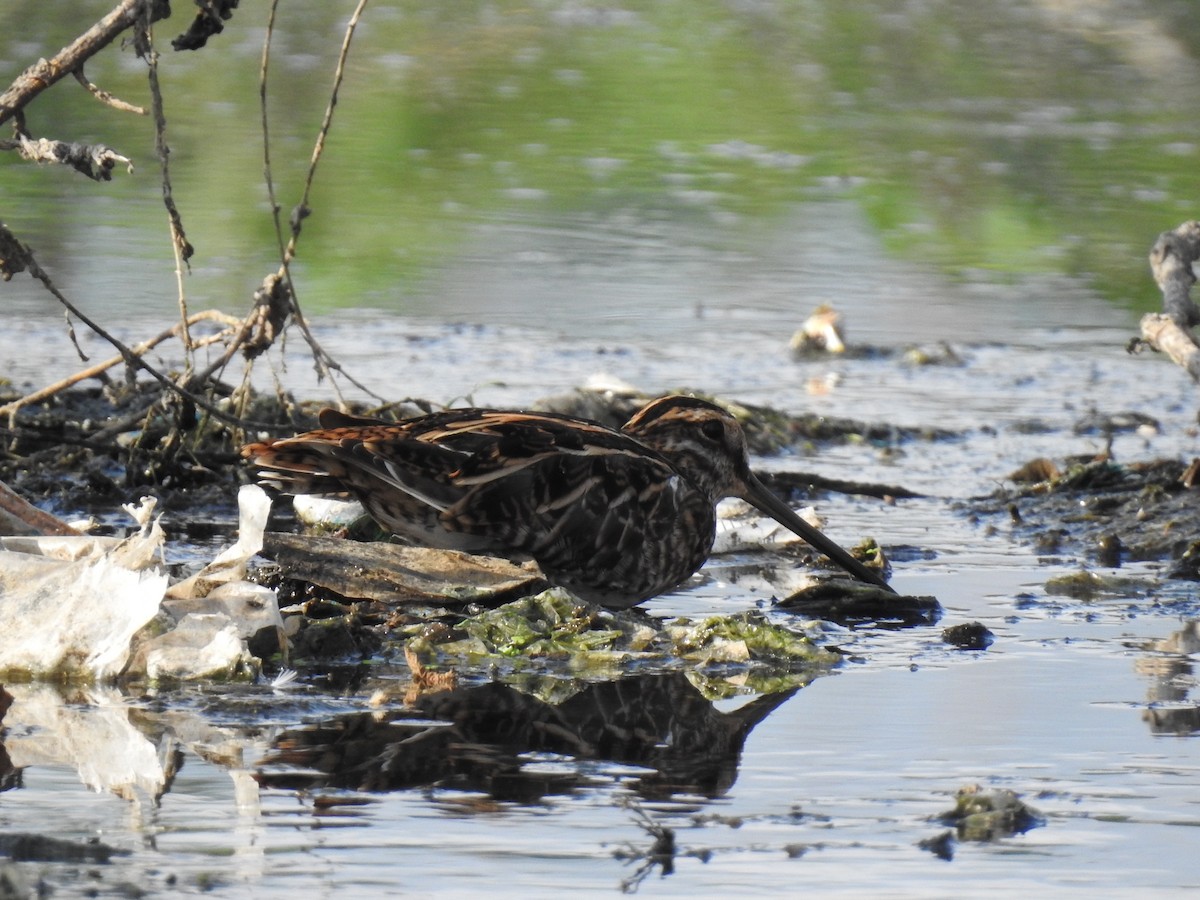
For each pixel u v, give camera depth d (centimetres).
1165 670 801
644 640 842
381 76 3334
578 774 630
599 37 3838
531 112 3084
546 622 853
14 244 987
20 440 1223
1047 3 4131
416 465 870
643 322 1856
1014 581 1009
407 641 830
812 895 516
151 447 1245
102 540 848
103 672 745
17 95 973
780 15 4119
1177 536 1116
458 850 544
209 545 1024
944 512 1208
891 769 643
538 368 1625
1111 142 2881
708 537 965
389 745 661
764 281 2062
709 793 611
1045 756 661
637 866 534
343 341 1719
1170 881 531
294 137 2784
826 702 743
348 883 513
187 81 3186
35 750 643
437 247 2167
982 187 2555
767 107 3188
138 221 2195
